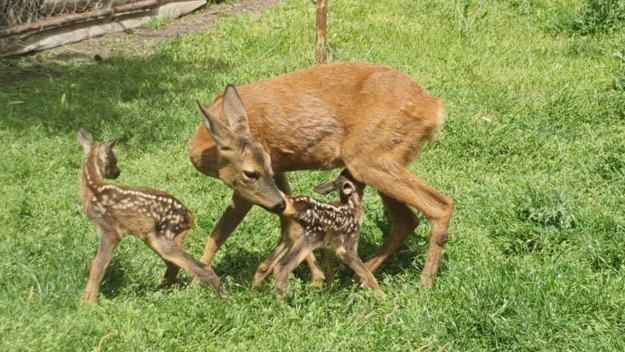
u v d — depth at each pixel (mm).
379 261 7598
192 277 7465
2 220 7789
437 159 8609
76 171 8406
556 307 7156
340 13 11719
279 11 12000
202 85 9617
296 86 7438
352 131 7414
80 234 7648
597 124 9094
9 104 9156
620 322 7148
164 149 8719
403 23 11359
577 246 7707
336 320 7113
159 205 7176
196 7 12312
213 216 7930
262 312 7152
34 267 7332
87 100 9273
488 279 7285
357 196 7367
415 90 7473
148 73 9797
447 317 7129
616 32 10977
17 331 6879
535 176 8391
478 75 9781
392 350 6988
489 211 7988
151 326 6996
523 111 9164
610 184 8312
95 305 7086
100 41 10883
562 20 11305
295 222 7203
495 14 11680
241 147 7172
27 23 10289
